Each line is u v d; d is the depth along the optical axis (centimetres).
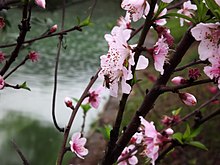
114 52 58
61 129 71
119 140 64
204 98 229
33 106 280
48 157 227
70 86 313
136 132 66
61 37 83
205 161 204
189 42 62
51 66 349
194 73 61
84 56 389
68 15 412
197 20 58
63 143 66
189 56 210
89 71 350
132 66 59
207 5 55
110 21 508
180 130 214
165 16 58
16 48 81
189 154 207
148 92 64
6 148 224
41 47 386
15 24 296
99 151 233
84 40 443
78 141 66
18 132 246
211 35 55
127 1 59
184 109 233
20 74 321
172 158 202
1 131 246
